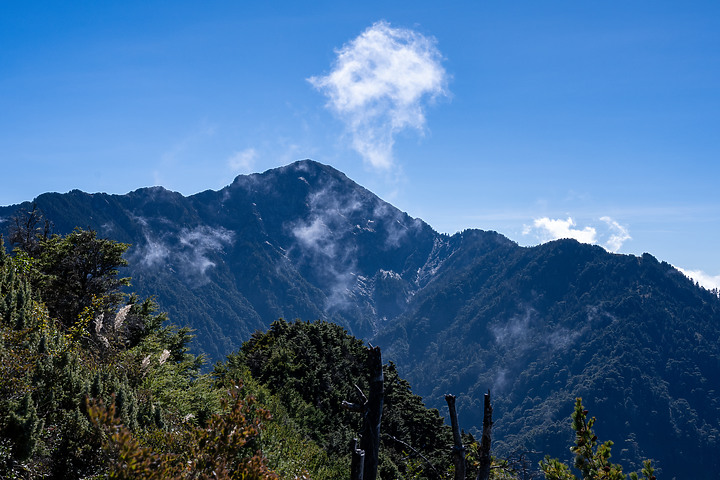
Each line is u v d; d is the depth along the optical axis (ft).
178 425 41.93
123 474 18.95
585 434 38.40
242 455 43.50
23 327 43.32
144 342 69.97
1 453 27.94
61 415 33.45
